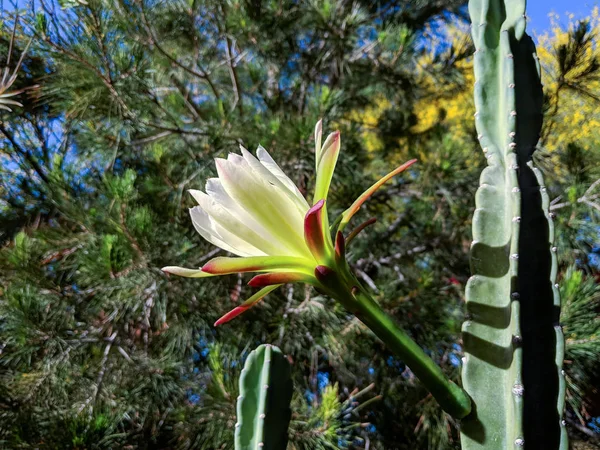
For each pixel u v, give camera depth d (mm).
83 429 812
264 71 1563
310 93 1600
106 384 1058
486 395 252
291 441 842
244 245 252
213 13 1353
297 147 1101
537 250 270
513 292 251
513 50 325
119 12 1105
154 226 1048
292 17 1385
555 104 1324
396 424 1267
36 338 980
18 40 1235
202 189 1230
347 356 1220
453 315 1224
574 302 855
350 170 1188
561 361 251
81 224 1085
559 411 246
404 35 1346
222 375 861
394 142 1610
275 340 1155
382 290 1144
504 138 304
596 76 1236
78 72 1042
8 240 1346
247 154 254
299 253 244
